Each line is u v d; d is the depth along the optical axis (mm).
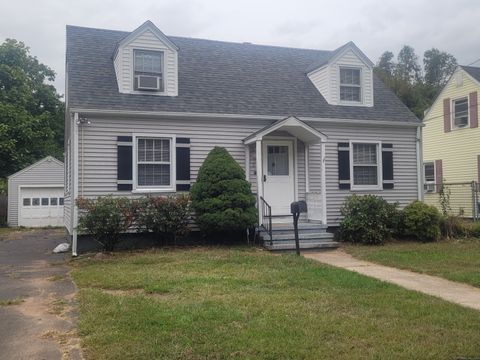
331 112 15359
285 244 12805
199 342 5102
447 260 10719
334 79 15914
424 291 7805
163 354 4777
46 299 7328
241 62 17078
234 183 12508
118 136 13008
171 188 13508
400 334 5371
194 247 12828
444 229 14859
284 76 16875
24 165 30562
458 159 23797
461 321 5895
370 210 13898
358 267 10203
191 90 14602
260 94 15359
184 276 8711
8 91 30781
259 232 13328
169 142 13625
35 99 33500
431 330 5539
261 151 14477
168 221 12445
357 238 13828
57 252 13297
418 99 48719
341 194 15250
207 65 16250
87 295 7305
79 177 12609
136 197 13062
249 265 9930
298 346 4961
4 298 7434
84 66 14195
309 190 14906
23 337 5496
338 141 15344
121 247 12734
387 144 15945
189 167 13695
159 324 5711
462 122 23719
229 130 14172
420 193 16281
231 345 4984
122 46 13703
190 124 13773
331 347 4949
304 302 6789
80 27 16234
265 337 5227
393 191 15930
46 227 26250
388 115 16062
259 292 7426
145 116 13219
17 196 26562
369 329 5539
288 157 14852
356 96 16312
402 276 9156
